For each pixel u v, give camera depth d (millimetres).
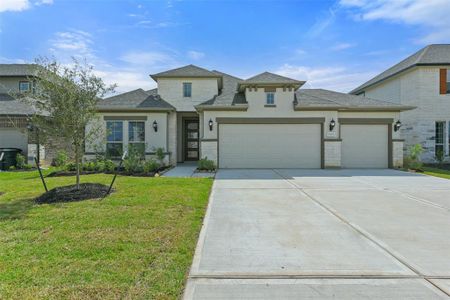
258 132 15086
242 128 15086
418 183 10336
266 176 12039
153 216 5715
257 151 15102
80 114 7426
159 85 17750
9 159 14711
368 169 14852
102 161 13555
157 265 3609
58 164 13695
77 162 7891
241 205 6969
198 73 17703
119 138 15844
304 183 10266
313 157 15070
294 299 2945
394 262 3814
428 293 3064
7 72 18812
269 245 4410
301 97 15922
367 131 15422
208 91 17750
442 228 5242
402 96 18703
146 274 3369
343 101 16359
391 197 7938
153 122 15875
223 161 15094
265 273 3504
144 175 12102
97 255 3854
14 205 6543
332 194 8328
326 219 5793
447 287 3186
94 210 6109
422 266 3697
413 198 7812
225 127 15086
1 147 15961
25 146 16016
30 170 14266
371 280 3344
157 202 6871
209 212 6309
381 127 15398
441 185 9906
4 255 3811
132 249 4078
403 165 15328
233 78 22734
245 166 15102
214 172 13430
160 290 3039
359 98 17141
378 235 4863
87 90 7539
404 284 3250
